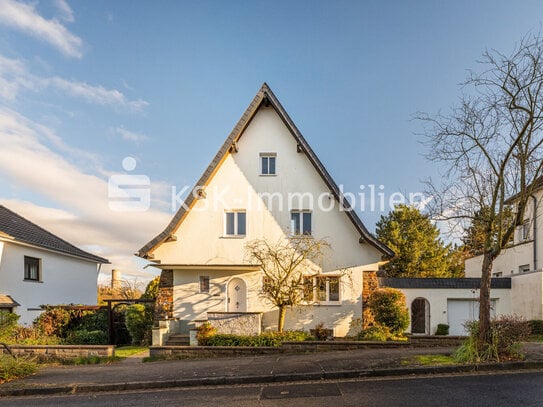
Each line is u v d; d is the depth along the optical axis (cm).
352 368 876
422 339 1161
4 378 888
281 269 1529
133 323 1573
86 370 999
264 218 1600
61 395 809
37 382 870
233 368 935
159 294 1573
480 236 1082
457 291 1770
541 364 869
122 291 3466
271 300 1480
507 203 977
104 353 1153
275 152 1644
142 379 868
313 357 1027
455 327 1769
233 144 1620
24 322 1775
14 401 771
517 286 1722
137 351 1358
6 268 1686
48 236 2195
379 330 1360
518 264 2003
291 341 1157
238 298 1567
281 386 802
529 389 711
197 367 971
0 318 1503
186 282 1575
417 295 1784
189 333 1497
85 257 2280
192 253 1583
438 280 1797
